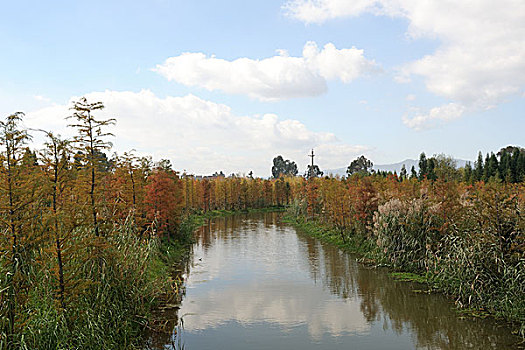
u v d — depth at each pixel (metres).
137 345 8.56
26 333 6.48
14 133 6.77
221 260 19.28
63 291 7.25
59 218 7.32
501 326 9.48
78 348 6.92
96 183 9.17
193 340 8.96
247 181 71.19
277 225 38.38
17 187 6.76
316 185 36.69
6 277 6.32
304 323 10.11
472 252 10.82
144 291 10.05
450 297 11.95
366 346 8.59
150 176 19.83
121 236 10.33
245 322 10.21
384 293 12.74
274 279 15.16
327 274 15.82
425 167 52.31
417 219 15.12
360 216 21.12
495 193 10.92
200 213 50.50
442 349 8.30
